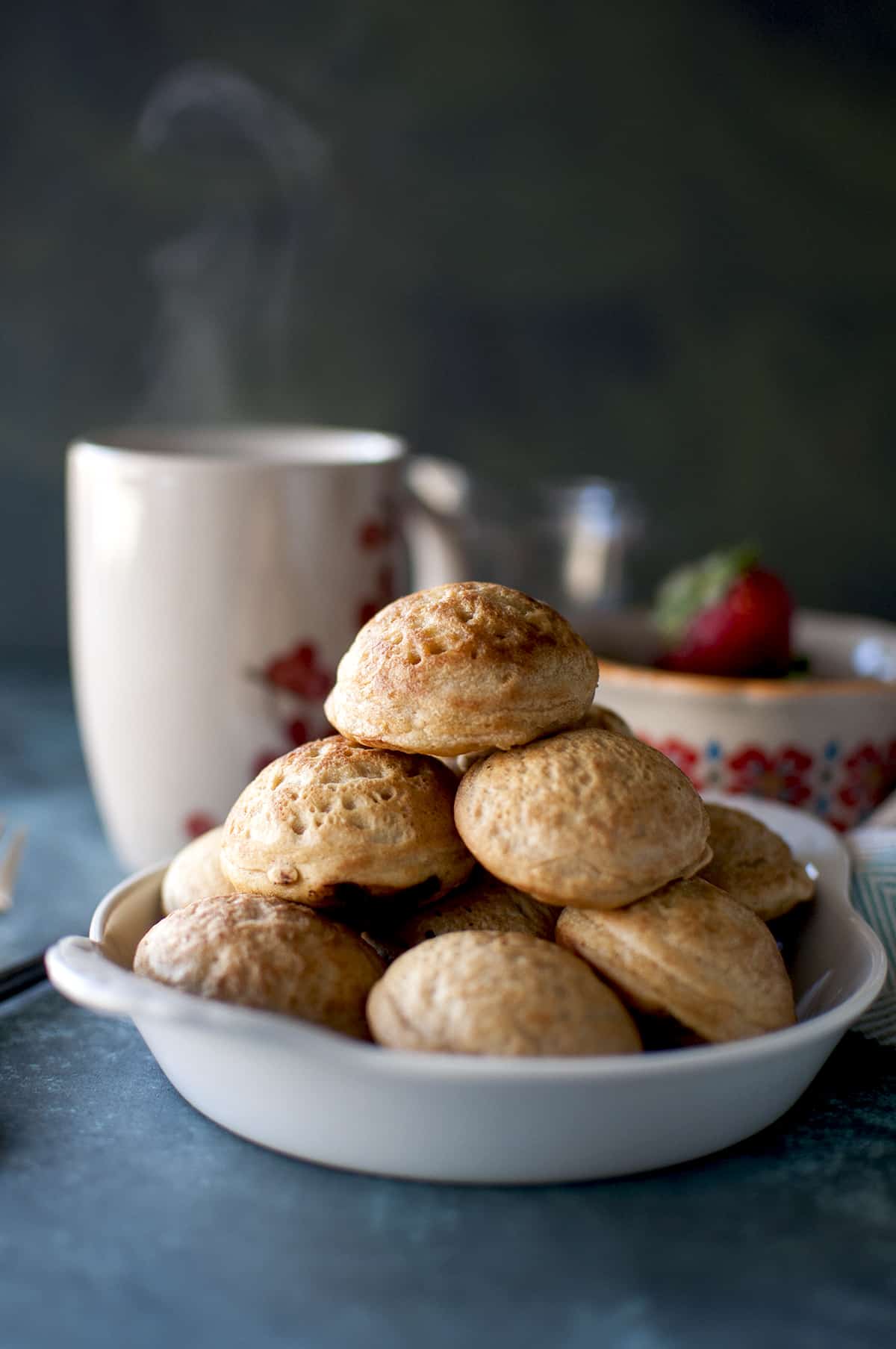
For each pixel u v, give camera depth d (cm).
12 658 82
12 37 75
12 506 82
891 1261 34
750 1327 32
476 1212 35
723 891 39
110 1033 42
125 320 79
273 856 37
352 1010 36
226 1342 31
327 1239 34
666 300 75
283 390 79
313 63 74
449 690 36
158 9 74
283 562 49
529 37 73
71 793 59
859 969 39
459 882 38
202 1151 36
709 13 71
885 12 70
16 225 78
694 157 73
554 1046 34
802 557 78
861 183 72
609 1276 33
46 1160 36
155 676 49
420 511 54
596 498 70
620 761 36
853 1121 38
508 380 77
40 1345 31
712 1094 34
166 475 48
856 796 51
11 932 47
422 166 75
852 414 76
